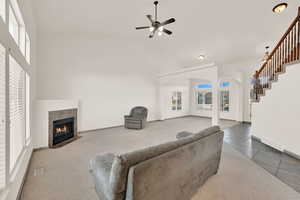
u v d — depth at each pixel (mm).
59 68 4906
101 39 5844
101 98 5918
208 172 2188
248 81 7543
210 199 1829
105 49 5973
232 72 7211
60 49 4922
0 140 1384
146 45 7195
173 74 7094
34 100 3559
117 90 6391
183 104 10188
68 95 5105
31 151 3100
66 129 4355
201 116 10141
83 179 2297
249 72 7492
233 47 6082
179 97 9945
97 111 5824
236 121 8102
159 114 8219
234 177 2354
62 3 3555
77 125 4965
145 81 7426
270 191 2000
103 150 3582
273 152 3480
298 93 3078
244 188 2062
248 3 3641
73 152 3432
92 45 5621
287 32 3469
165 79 7648
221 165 2791
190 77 6195
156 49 7684
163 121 8000
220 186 2104
